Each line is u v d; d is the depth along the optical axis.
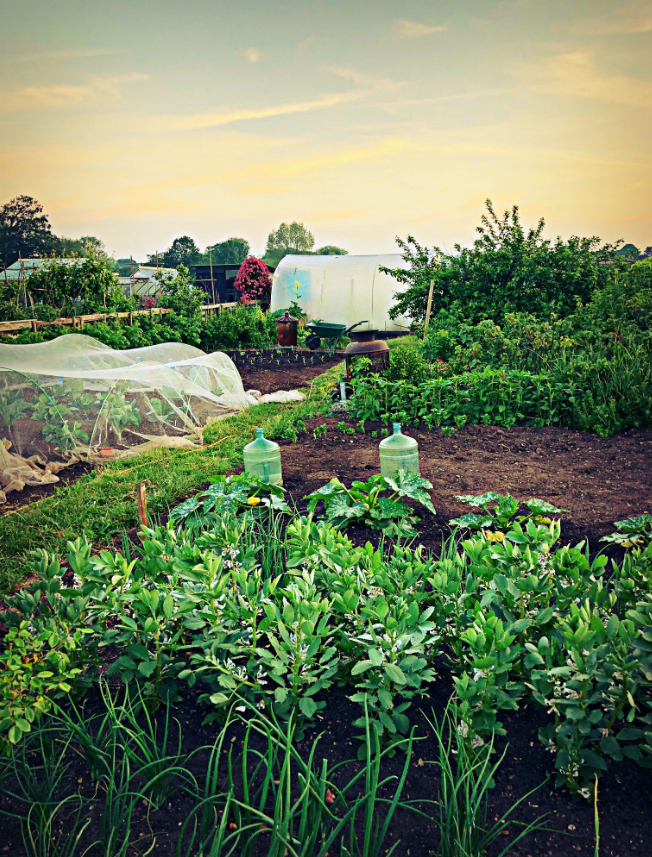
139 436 8.30
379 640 2.54
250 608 2.71
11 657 2.40
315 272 22.80
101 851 2.16
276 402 11.21
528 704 2.72
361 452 7.41
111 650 3.28
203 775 2.43
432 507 4.68
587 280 13.80
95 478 6.73
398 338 21.05
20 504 6.12
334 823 2.22
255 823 2.17
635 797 2.27
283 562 4.06
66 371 8.06
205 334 19.30
